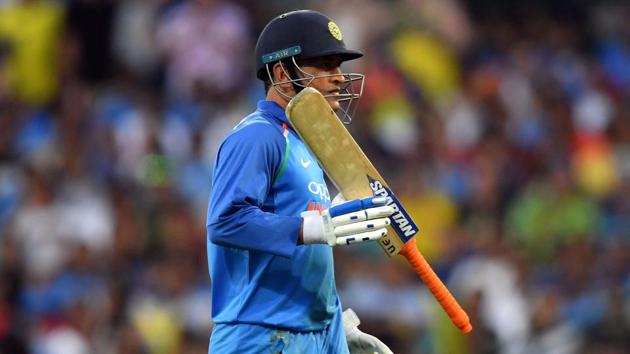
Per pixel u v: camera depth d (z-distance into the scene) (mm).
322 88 16875
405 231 16766
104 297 34094
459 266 37594
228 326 16672
